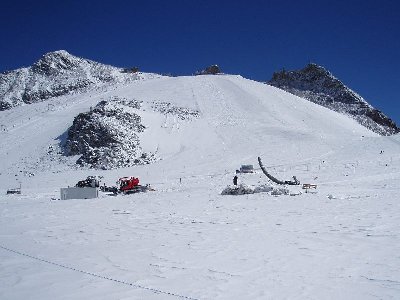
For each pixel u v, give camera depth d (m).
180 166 51.22
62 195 27.98
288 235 10.10
